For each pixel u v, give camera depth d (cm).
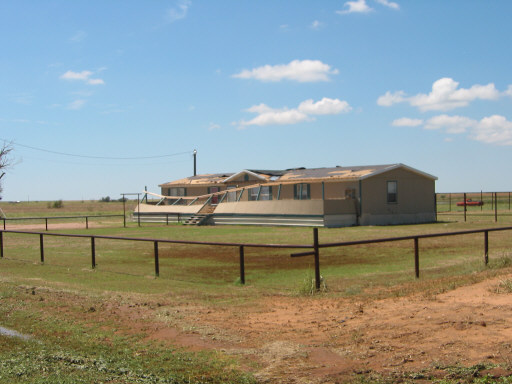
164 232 3441
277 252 2127
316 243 1151
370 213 3809
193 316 924
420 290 1077
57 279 1418
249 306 1008
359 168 4069
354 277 1372
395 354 671
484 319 786
